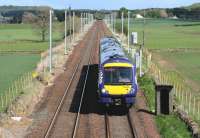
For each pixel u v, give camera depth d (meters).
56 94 46.91
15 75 70.50
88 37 142.88
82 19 183.25
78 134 31.53
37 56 103.69
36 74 56.88
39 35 174.12
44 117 36.59
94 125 34.09
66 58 81.69
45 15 167.38
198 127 32.41
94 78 57.88
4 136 29.95
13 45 137.00
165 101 36.72
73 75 60.28
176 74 73.44
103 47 51.38
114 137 30.69
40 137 30.75
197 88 60.62
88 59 79.75
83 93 47.16
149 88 47.34
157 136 30.92
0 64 88.06
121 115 37.28
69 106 40.97
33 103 42.16
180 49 117.25
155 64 85.25
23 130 32.56
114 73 37.72
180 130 32.06
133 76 37.88
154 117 36.34
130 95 37.53
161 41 146.38
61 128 33.22
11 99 45.84
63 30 167.25
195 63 90.00
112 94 37.38
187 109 42.50
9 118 35.44
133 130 32.03
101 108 39.97
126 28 152.00
